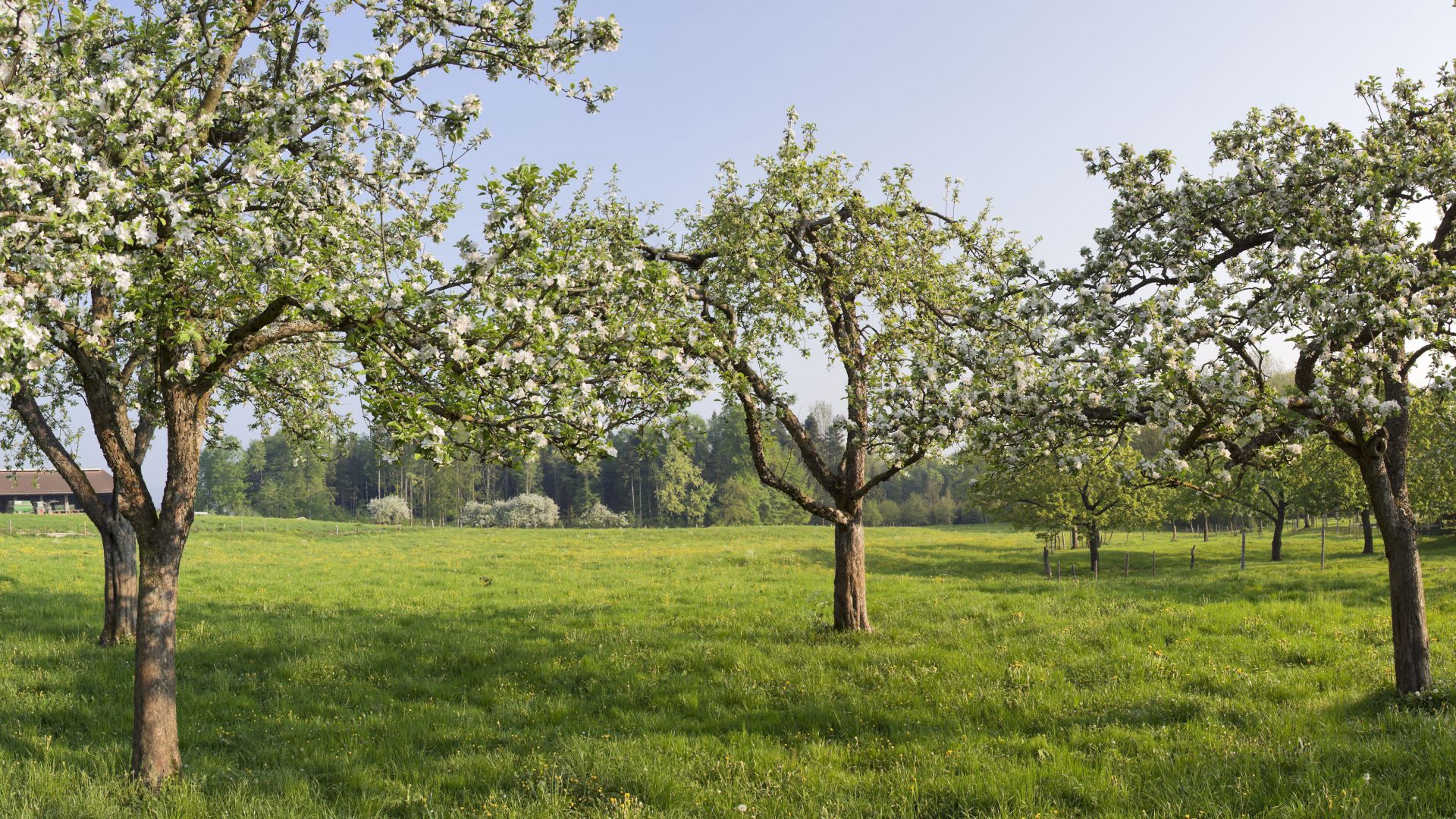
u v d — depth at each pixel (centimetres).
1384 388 1127
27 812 810
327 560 4072
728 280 1648
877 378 1542
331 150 903
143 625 949
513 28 1028
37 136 744
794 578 3288
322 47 998
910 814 832
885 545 5900
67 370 1680
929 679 1405
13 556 3609
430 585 3044
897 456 1348
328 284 869
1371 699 1159
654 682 1441
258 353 1530
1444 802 739
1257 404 1004
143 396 1505
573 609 2358
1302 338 1008
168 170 803
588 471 12638
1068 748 1037
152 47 923
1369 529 4516
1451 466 2956
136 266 834
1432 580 2438
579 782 951
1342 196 1134
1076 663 1492
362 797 909
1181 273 1180
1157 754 977
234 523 6688
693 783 950
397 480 13588
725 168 1767
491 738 1159
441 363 876
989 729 1152
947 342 1317
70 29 852
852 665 1537
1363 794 761
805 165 1658
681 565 3922
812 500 1803
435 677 1524
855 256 1652
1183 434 1058
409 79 995
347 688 1427
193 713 1270
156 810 841
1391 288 959
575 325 1023
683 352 1390
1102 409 1125
